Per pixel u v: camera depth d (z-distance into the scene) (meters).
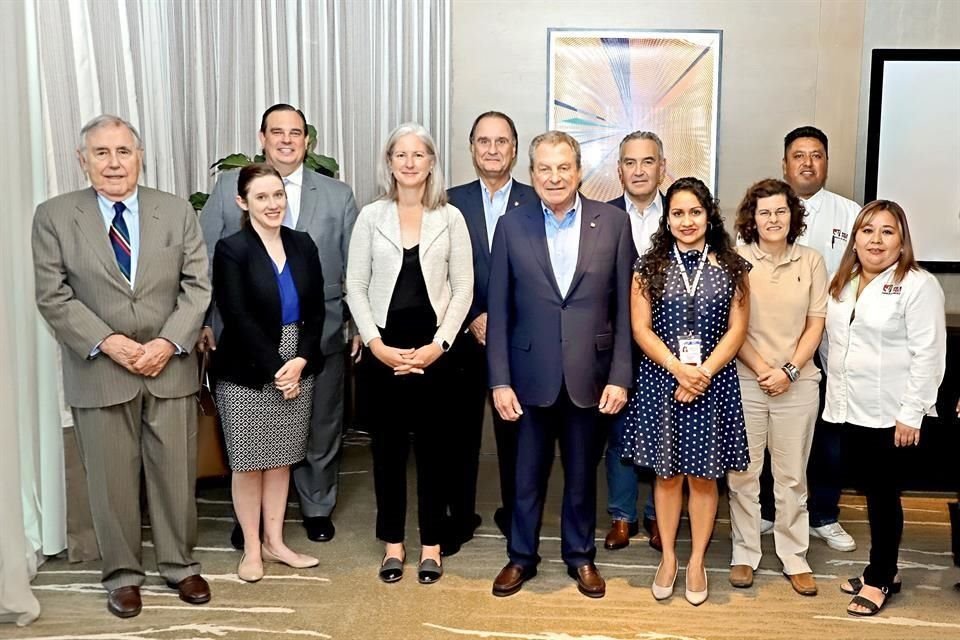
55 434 3.45
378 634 2.89
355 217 3.73
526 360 3.10
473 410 3.60
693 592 3.13
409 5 4.73
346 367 5.16
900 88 4.61
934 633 2.92
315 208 3.62
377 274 3.21
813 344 3.22
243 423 3.19
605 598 3.16
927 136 4.61
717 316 3.04
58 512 3.47
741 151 4.77
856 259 3.19
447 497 3.45
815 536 3.77
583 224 3.09
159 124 4.14
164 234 3.05
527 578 3.28
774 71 4.71
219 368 3.22
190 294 3.10
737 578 3.27
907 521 3.96
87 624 2.97
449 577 3.33
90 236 2.94
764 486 3.77
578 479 3.16
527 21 4.74
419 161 3.15
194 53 4.37
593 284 3.04
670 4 4.70
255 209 3.16
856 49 4.65
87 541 3.51
